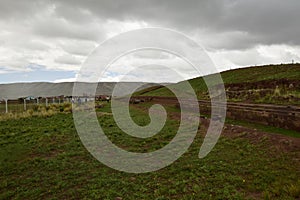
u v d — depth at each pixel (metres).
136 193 9.67
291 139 14.64
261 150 13.97
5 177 11.99
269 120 19.66
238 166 11.96
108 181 10.86
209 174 11.25
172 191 9.65
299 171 10.80
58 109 40.12
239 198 8.87
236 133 18.14
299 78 39.84
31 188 10.64
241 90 44.53
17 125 25.84
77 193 9.90
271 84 41.75
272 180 10.22
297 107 19.33
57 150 16.11
